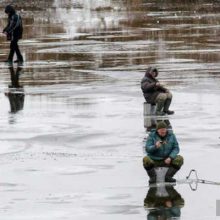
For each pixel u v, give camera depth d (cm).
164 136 3572
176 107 5553
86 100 5934
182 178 3581
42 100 5962
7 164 3934
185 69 7606
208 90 6303
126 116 5244
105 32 11881
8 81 7031
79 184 3512
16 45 8400
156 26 12794
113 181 3556
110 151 4200
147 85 5269
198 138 4478
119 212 3062
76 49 9581
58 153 4172
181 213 3030
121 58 8612
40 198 3284
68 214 3041
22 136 4634
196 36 10988
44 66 8075
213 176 3603
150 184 3494
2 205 3188
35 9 18700
